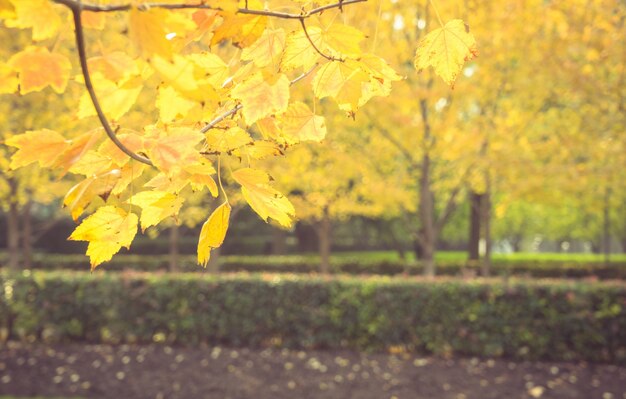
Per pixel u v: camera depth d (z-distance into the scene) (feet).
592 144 31.42
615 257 95.35
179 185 3.34
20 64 2.48
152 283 30.32
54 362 26.63
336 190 38.60
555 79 29.99
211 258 40.19
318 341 29.60
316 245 97.50
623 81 27.04
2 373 24.72
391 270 65.00
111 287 30.48
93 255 3.10
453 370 26.25
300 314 29.66
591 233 89.10
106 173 2.90
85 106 2.74
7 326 31.12
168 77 2.43
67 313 30.66
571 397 22.86
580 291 27.86
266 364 26.76
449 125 31.81
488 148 33.45
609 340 27.61
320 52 3.19
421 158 36.22
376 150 36.09
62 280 30.76
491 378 25.13
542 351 28.09
